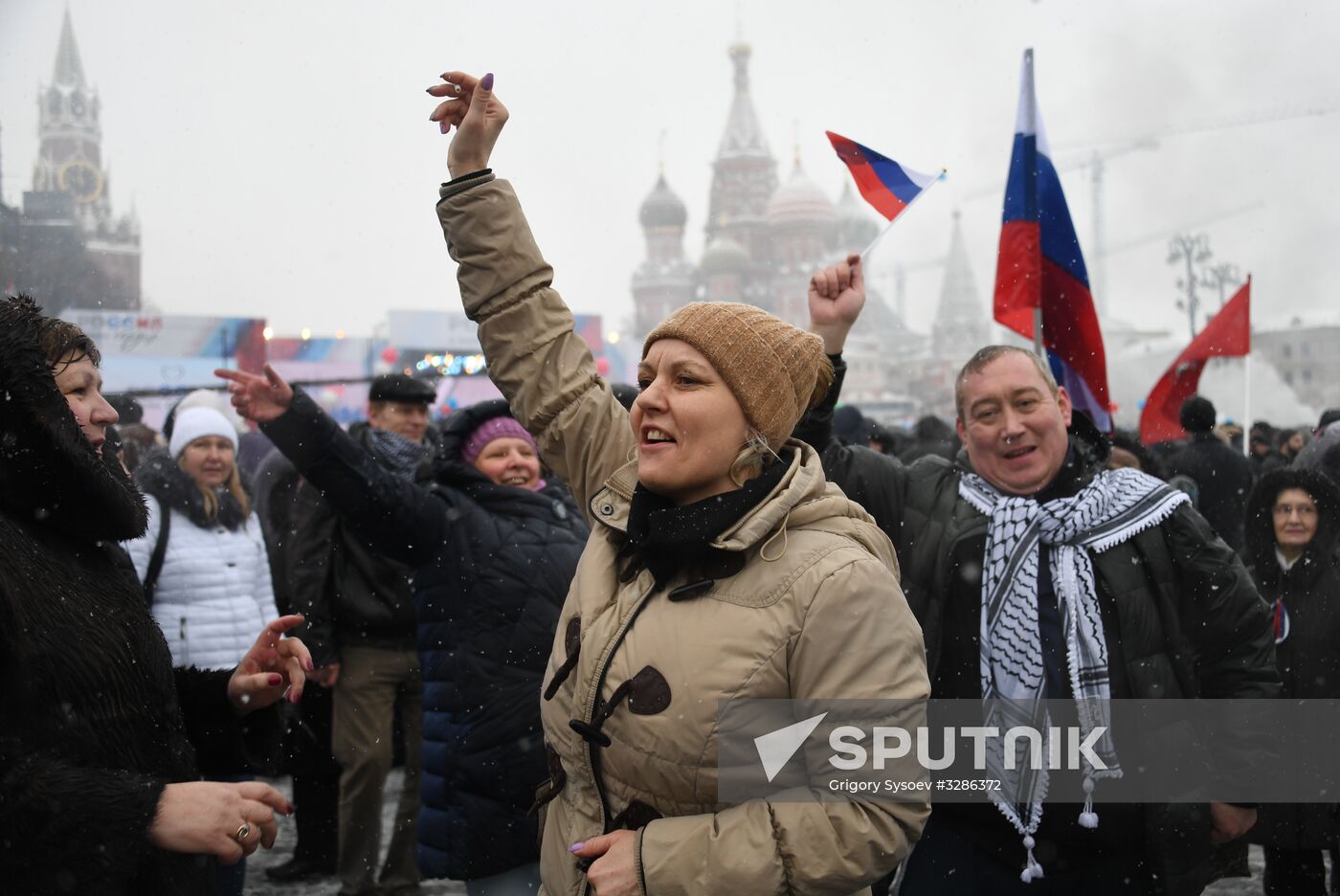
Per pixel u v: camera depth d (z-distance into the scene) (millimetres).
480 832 3232
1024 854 2697
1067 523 2738
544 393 2246
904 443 10453
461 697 3283
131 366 25594
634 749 1812
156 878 1950
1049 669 2730
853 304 2619
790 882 1737
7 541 1874
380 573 4605
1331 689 4031
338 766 4914
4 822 1717
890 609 1825
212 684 2307
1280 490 4125
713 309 1906
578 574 2035
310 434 3396
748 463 1889
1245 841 3699
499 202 2248
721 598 1822
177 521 4277
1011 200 4180
